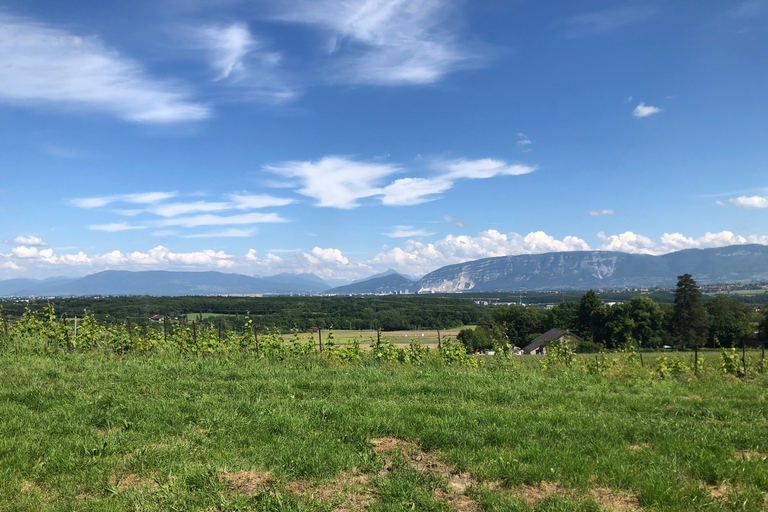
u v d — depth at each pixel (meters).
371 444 6.30
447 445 6.39
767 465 5.83
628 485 5.32
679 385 11.66
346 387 9.62
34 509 4.42
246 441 6.28
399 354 14.62
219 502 4.64
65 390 8.56
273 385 9.49
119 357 13.62
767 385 12.32
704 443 6.62
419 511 4.70
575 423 7.45
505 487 5.30
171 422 6.98
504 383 10.77
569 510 4.69
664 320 72.25
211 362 12.03
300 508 4.53
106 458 5.58
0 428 6.37
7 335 14.02
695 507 4.79
